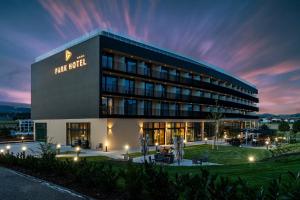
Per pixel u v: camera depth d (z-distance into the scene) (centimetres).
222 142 4272
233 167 1491
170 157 2011
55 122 3791
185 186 545
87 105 3108
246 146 3547
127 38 3538
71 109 3397
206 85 4906
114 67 3241
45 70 4038
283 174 1016
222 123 5678
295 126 4825
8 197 755
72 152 2684
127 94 3294
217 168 1485
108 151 2842
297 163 1385
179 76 4294
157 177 584
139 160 2111
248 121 7469
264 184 811
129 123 3266
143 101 3656
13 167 1277
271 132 3956
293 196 407
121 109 3322
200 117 4647
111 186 741
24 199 733
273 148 3131
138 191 630
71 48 3438
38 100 4219
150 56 3584
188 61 4422
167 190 568
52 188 838
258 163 1653
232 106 6088
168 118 3872
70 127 3491
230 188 477
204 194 504
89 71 3098
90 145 3139
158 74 3888
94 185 800
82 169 872
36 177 1020
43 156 1163
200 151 2895
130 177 649
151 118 3569
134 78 3556
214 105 5138
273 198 440
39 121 4209
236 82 6444
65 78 3544
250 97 7581
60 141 3662
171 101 4053
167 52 4228
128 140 3225
